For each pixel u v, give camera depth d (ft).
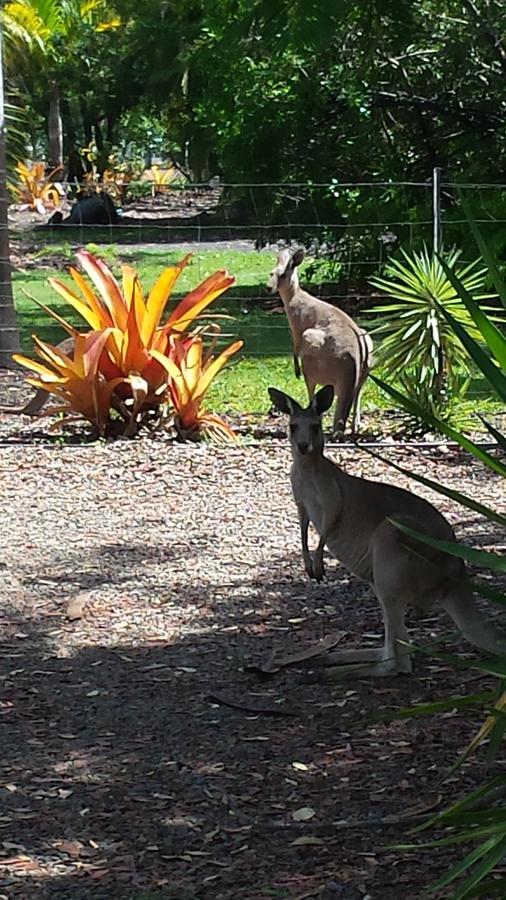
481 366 9.97
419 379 34.17
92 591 22.02
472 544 24.40
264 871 12.63
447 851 12.82
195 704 17.19
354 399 34.01
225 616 20.74
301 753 15.52
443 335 34.01
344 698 17.22
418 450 32.35
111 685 17.93
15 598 21.70
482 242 10.34
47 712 16.98
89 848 13.21
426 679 17.70
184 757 15.47
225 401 39.37
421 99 58.08
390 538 17.42
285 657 18.63
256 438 34.14
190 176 135.54
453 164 59.67
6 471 30.14
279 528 25.76
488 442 32.78
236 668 18.49
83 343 33.19
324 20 17.80
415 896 11.97
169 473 29.89
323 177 61.46
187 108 98.63
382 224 55.93
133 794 14.48
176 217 110.83
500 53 51.96
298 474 18.65
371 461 31.27
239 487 28.84
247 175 62.28
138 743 15.92
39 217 116.37
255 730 16.28
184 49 89.15
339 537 18.39
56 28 69.15
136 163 152.25
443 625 20.08
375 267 59.52
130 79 107.45
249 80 60.29
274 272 35.37
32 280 71.77
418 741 15.72
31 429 34.73
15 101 76.33
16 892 12.30
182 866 12.80
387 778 14.69
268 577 22.74
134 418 33.76
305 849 13.07
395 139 60.23
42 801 14.33
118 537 25.18
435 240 36.73
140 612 20.97
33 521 26.35
